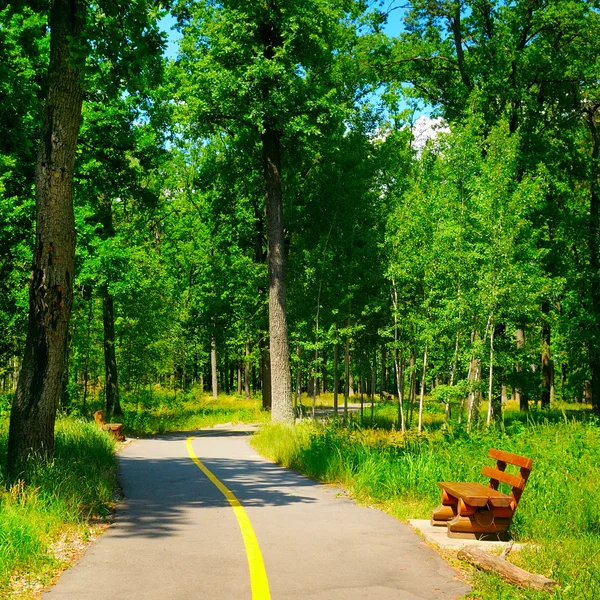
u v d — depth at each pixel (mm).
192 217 43312
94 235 24844
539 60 26578
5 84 14078
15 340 21172
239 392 55656
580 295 31750
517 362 26828
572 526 7848
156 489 10867
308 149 25812
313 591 5422
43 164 10641
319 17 23250
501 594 5293
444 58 28844
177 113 25484
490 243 22562
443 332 25578
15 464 10141
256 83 22484
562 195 29938
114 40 10914
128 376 30250
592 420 20422
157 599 5172
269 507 9305
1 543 6090
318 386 66500
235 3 22656
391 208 27891
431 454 11680
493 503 7234
